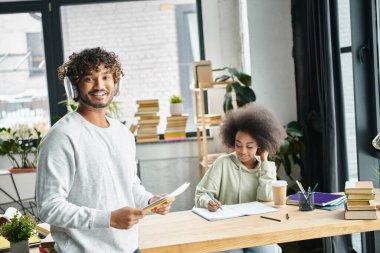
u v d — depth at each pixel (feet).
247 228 8.90
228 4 18.92
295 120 17.38
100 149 6.69
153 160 18.97
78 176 6.53
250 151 10.75
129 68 19.60
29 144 18.08
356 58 12.77
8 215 9.73
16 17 19.04
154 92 19.71
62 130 6.48
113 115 18.84
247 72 18.01
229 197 11.02
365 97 12.83
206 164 16.97
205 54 18.98
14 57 19.15
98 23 19.35
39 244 8.92
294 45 17.12
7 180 17.39
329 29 13.17
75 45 19.35
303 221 9.16
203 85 16.61
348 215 9.12
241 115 10.88
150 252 8.23
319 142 15.61
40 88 19.25
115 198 6.77
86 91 6.76
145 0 19.33
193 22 19.54
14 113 19.25
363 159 12.91
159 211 7.53
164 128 19.84
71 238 6.66
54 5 18.90
